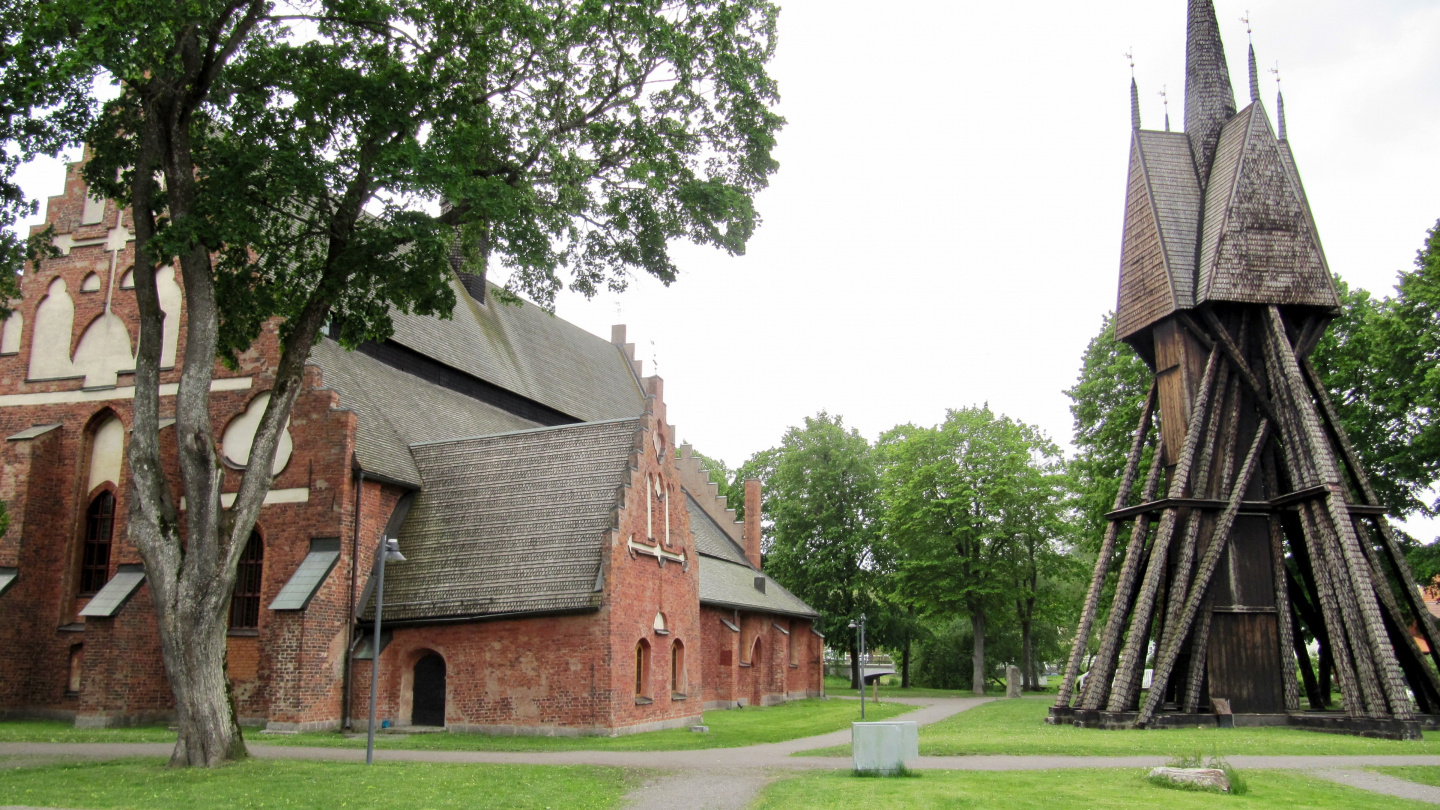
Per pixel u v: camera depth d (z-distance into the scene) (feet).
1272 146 99.71
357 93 60.49
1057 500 191.21
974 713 123.44
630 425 98.48
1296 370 93.20
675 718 99.45
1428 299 108.78
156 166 61.67
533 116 71.46
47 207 109.19
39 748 72.84
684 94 72.28
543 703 85.92
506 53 67.10
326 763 61.41
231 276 69.00
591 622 85.87
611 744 78.07
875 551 216.74
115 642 89.51
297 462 93.15
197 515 60.08
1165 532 92.94
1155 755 68.49
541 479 98.17
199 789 50.19
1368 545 95.61
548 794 49.70
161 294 102.78
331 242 66.08
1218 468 95.81
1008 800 47.11
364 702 88.84
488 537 95.09
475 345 136.36
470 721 88.02
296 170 58.49
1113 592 150.10
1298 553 103.45
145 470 60.08
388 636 91.71
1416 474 115.24
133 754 68.08
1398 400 113.91
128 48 50.83
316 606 86.07
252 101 63.82
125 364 103.09
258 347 97.14
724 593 139.44
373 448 97.86
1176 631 89.76
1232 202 97.76
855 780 54.19
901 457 199.31
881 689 220.02
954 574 186.60
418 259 66.23
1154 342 103.81
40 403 104.88
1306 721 88.02
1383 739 79.71
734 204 71.97
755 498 183.01
